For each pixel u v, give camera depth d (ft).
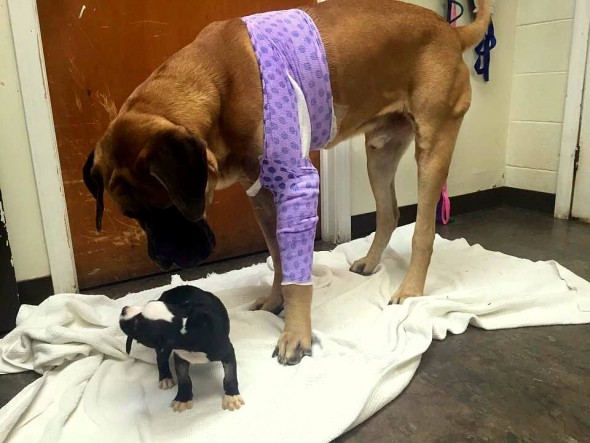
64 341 4.16
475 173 8.71
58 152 5.53
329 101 4.16
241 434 3.20
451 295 4.87
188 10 5.90
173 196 3.06
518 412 3.44
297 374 3.73
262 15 4.11
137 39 5.70
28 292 5.49
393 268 5.89
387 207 5.71
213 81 3.72
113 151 3.34
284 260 3.91
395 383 3.68
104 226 6.01
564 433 3.22
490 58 8.36
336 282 5.45
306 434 3.17
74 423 3.39
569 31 7.85
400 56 4.56
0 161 5.12
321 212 7.43
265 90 3.72
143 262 6.35
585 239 7.15
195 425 3.30
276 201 3.95
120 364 4.03
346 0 4.48
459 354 4.20
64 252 5.60
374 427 3.35
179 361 3.39
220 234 6.78
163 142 3.13
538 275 5.46
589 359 4.09
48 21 5.25
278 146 3.76
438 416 3.43
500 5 8.23
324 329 4.48
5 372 4.24
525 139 8.71
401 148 5.56
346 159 7.06
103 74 5.61
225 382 3.44
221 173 3.96
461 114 4.96
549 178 8.46
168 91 3.57
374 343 4.15
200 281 5.81
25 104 5.10
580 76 7.73
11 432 3.39
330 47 4.16
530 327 4.64
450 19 7.59
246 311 4.60
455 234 7.52
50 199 5.41
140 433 3.23
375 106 4.64
